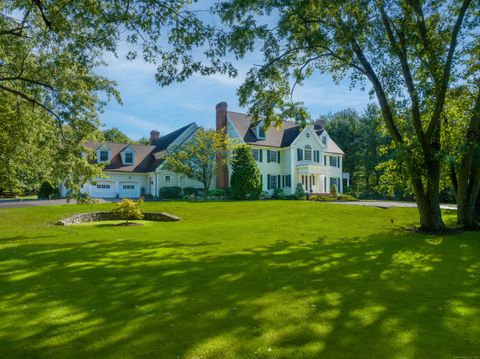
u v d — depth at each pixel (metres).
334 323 4.12
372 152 48.50
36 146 17.27
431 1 13.66
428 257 8.53
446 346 3.50
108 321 4.23
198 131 32.84
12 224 18.09
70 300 5.09
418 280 6.25
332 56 15.73
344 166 54.28
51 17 10.85
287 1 12.07
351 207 21.98
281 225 16.22
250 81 14.66
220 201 27.00
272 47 13.77
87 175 17.42
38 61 14.47
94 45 11.51
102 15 10.02
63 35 11.74
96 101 16.16
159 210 22.55
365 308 4.67
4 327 4.06
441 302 4.94
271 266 7.43
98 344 3.58
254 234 13.20
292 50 14.56
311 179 38.06
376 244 10.66
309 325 4.06
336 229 14.80
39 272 6.98
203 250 9.61
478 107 13.82
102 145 35.31
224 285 5.89
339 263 7.76
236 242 11.16
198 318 4.32
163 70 10.62
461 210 14.88
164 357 3.28
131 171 36.34
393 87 13.77
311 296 5.23
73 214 20.52
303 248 9.91
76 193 17.28
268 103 15.64
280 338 3.69
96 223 19.31
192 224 17.91
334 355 3.30
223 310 4.61
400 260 8.13
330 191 37.09
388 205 23.86
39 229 15.83
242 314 4.45
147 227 16.69
